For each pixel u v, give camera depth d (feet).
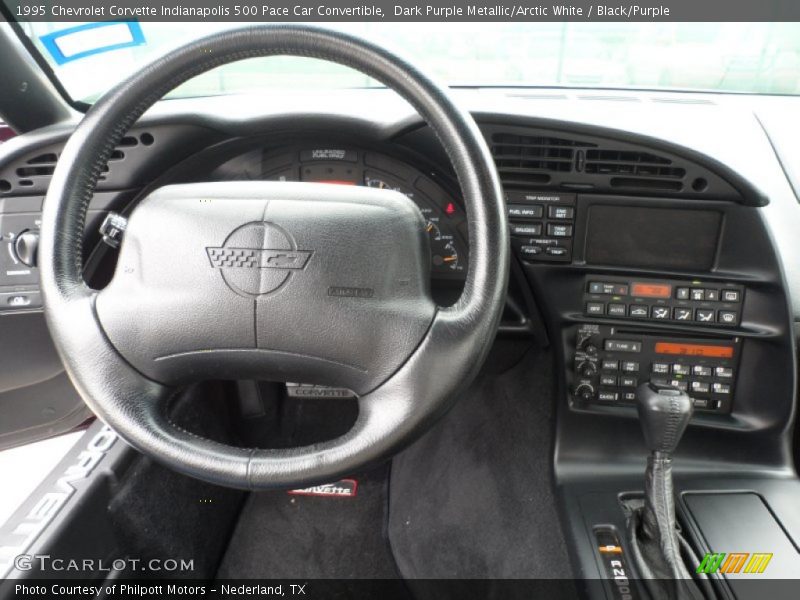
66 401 4.73
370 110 4.04
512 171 3.85
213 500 4.81
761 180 4.32
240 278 2.44
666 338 4.02
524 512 4.46
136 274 2.54
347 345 2.40
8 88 3.91
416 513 5.11
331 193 2.61
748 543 3.51
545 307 4.12
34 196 4.16
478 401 5.46
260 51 2.57
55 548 3.16
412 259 2.49
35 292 4.29
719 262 3.82
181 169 4.23
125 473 3.77
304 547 4.96
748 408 4.03
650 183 3.74
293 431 5.89
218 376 2.58
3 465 3.88
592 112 3.83
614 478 4.18
